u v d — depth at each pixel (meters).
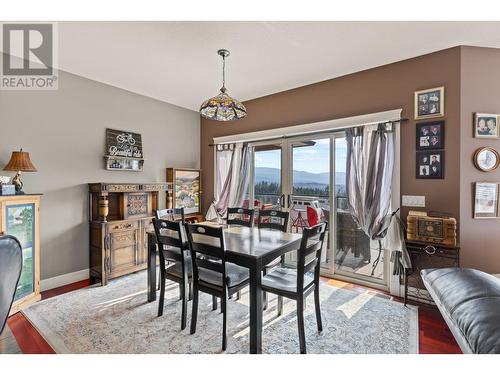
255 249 2.02
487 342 1.03
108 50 2.65
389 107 2.95
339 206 3.46
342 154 3.42
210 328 2.19
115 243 3.28
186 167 4.67
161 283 2.41
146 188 3.72
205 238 2.42
